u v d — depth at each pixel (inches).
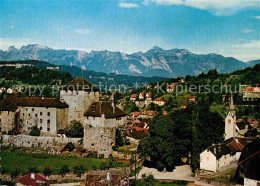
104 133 5103.3
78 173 4234.7
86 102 5713.6
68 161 4766.2
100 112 5319.9
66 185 3973.9
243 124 6235.2
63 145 5369.1
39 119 5733.3
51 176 4197.8
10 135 5644.7
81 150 5118.1
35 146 5482.3
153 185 3821.4
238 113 7795.3
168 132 4387.3
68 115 5792.3
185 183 3892.7
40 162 4707.2
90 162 4731.8
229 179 3814.0
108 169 4439.0
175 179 4035.4
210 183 3764.8
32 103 5812.0
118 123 5610.2
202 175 4089.6
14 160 4790.8
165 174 4298.7
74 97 5743.1
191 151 4717.0
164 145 4274.1
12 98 6190.9
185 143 4579.2
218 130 4736.7
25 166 4505.4
